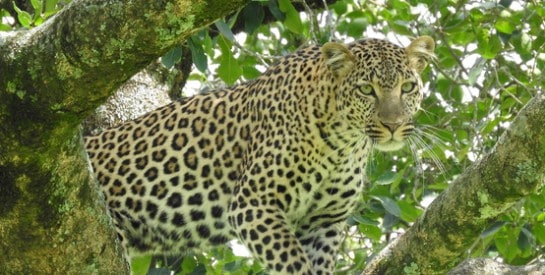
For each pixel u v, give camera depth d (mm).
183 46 11703
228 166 10766
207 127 10891
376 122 10078
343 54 10211
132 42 6227
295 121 10289
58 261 7488
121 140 10969
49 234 7305
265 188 10320
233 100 10984
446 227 8625
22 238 7332
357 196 10602
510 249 11500
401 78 10203
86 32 6266
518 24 12250
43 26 6652
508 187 8141
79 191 7203
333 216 10617
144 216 10703
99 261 7570
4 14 11734
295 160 10273
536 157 7961
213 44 11305
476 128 11859
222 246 11289
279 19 11633
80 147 7074
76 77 6488
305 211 10539
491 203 8305
